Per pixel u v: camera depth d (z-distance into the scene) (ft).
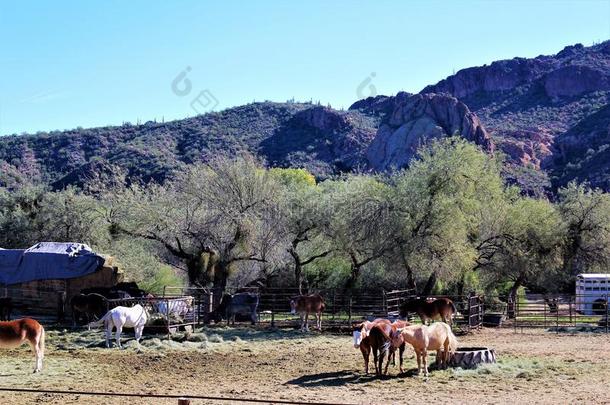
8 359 63.77
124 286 97.09
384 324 56.24
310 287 133.18
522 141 431.02
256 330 90.53
